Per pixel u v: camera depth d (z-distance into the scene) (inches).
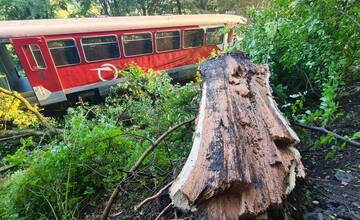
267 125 89.6
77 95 330.6
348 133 117.6
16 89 320.8
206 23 412.2
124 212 108.8
